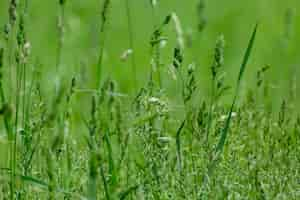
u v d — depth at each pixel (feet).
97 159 23.38
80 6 65.77
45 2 67.26
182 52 25.91
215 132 26.13
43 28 64.23
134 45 65.51
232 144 26.11
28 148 25.99
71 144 26.71
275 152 26.08
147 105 25.82
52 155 24.93
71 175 25.71
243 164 25.59
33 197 25.61
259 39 65.57
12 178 24.75
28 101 26.58
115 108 26.17
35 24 64.59
